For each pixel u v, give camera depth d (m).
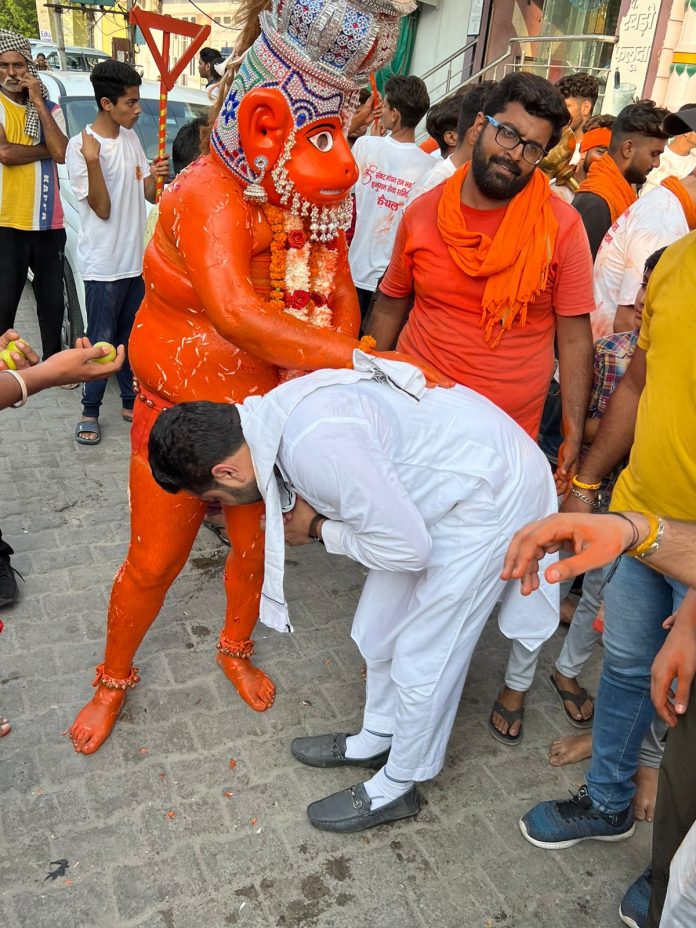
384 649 2.18
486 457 1.86
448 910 2.06
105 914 1.95
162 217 1.96
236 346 1.99
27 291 6.70
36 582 3.14
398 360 1.96
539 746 2.64
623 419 2.17
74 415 4.63
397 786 2.20
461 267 2.32
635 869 2.23
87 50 13.05
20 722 2.48
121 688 2.48
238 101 1.84
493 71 8.65
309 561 3.51
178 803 2.27
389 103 3.90
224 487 1.80
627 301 3.05
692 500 1.68
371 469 1.62
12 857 2.07
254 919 1.98
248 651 2.68
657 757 2.38
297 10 1.71
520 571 1.30
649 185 5.06
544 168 3.10
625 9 6.16
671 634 1.65
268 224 1.97
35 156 4.11
